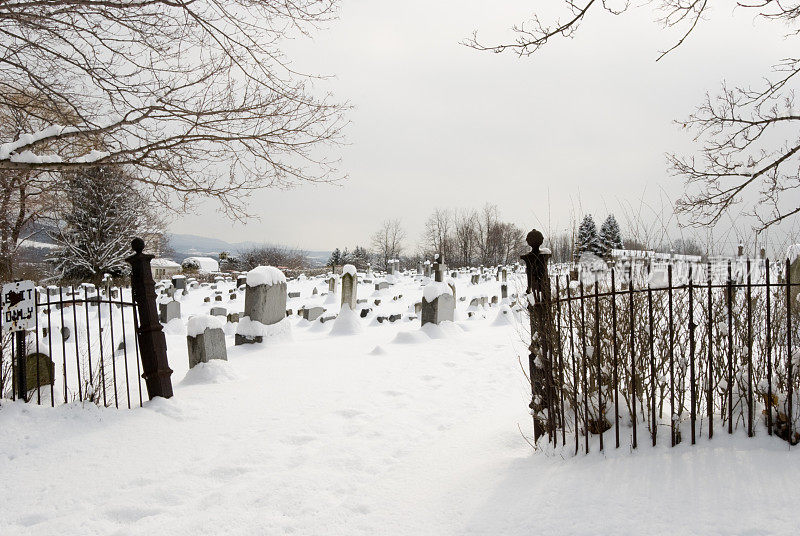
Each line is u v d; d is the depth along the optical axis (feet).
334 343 36.86
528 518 9.32
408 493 11.73
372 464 14.19
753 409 11.09
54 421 15.89
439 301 38.55
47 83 22.47
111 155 20.53
